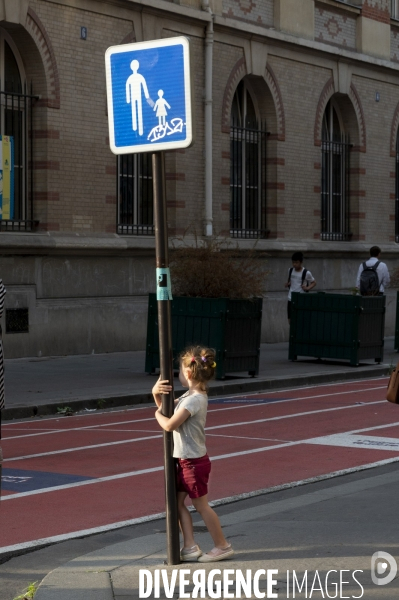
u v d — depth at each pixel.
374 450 13.02
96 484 10.84
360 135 34.06
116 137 7.59
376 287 25.14
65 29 23.30
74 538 8.73
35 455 12.52
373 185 34.81
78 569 7.57
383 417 16.03
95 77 24.16
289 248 30.30
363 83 34.16
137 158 26.06
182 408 7.47
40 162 23.00
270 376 21.17
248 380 20.27
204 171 27.33
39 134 22.97
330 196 33.41
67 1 23.25
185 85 7.25
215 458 12.44
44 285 23.09
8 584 7.45
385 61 34.81
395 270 31.45
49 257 23.20
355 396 19.06
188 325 20.47
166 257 7.47
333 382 21.95
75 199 23.70
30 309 22.72
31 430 14.64
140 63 7.43
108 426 15.07
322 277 32.38
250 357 20.89
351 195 34.19
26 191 23.02
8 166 22.11
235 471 11.66
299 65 31.03
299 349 24.61
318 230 31.98
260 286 21.02
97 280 24.48
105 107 24.44
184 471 7.60
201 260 20.83
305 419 15.78
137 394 17.75
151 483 10.91
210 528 7.68
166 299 7.49
